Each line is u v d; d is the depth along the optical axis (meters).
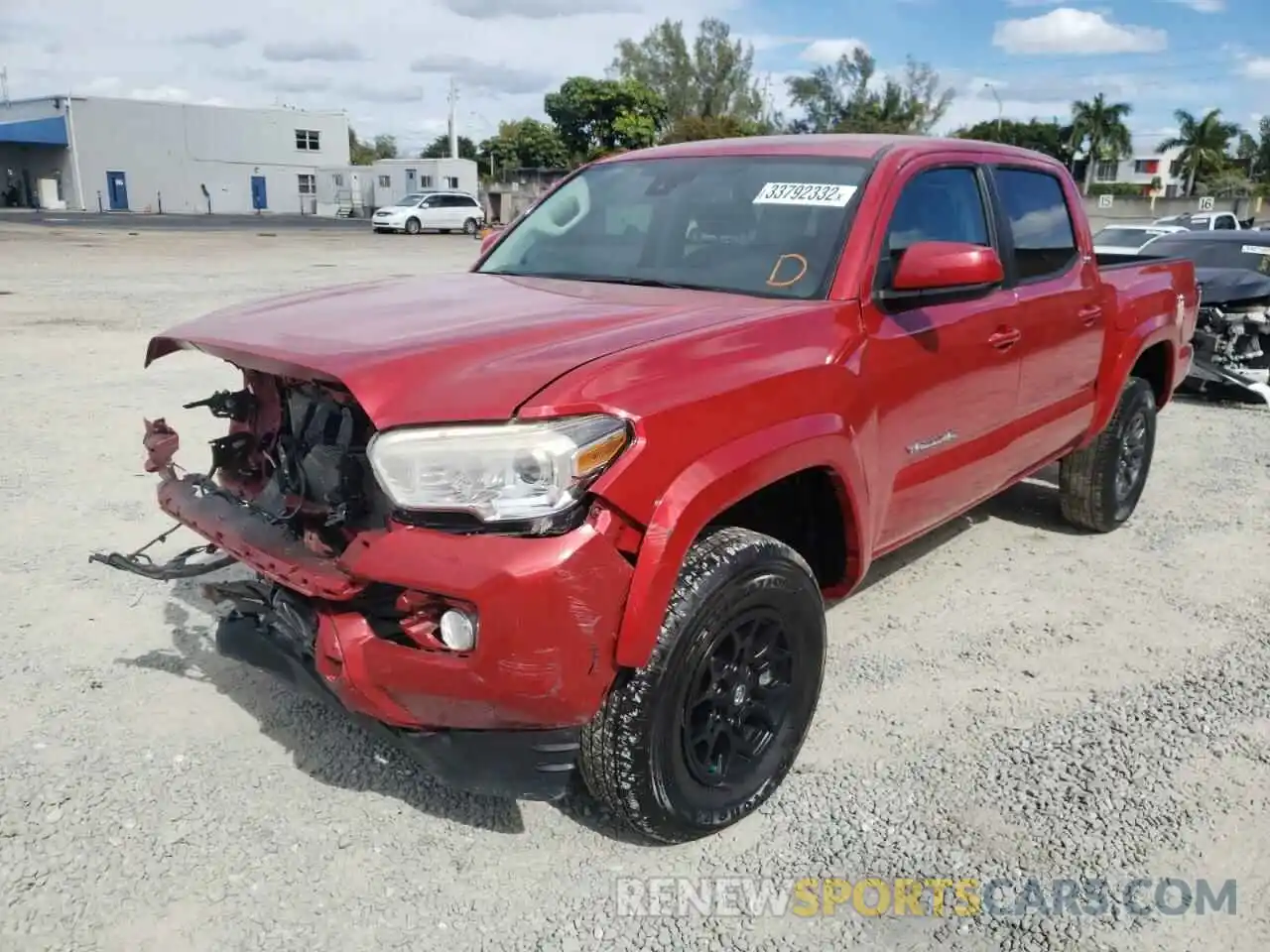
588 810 3.11
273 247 28.41
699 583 2.66
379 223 39.66
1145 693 3.87
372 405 2.48
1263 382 9.54
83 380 8.60
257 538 2.82
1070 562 5.19
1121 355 5.09
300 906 2.67
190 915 2.62
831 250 3.45
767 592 2.85
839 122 69.94
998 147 4.43
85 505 5.51
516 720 2.47
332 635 2.58
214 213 61.78
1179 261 5.93
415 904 2.70
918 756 3.42
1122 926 2.68
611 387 2.52
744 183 3.87
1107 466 5.34
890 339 3.39
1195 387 9.59
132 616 4.23
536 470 2.37
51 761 3.23
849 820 3.09
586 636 2.43
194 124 61.06
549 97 71.00
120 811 3.01
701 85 73.00
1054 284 4.53
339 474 2.64
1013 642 4.28
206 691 3.68
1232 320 9.35
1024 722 3.65
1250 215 57.03
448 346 2.69
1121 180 93.62
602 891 2.78
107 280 17.02
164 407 7.71
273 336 2.87
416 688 2.48
